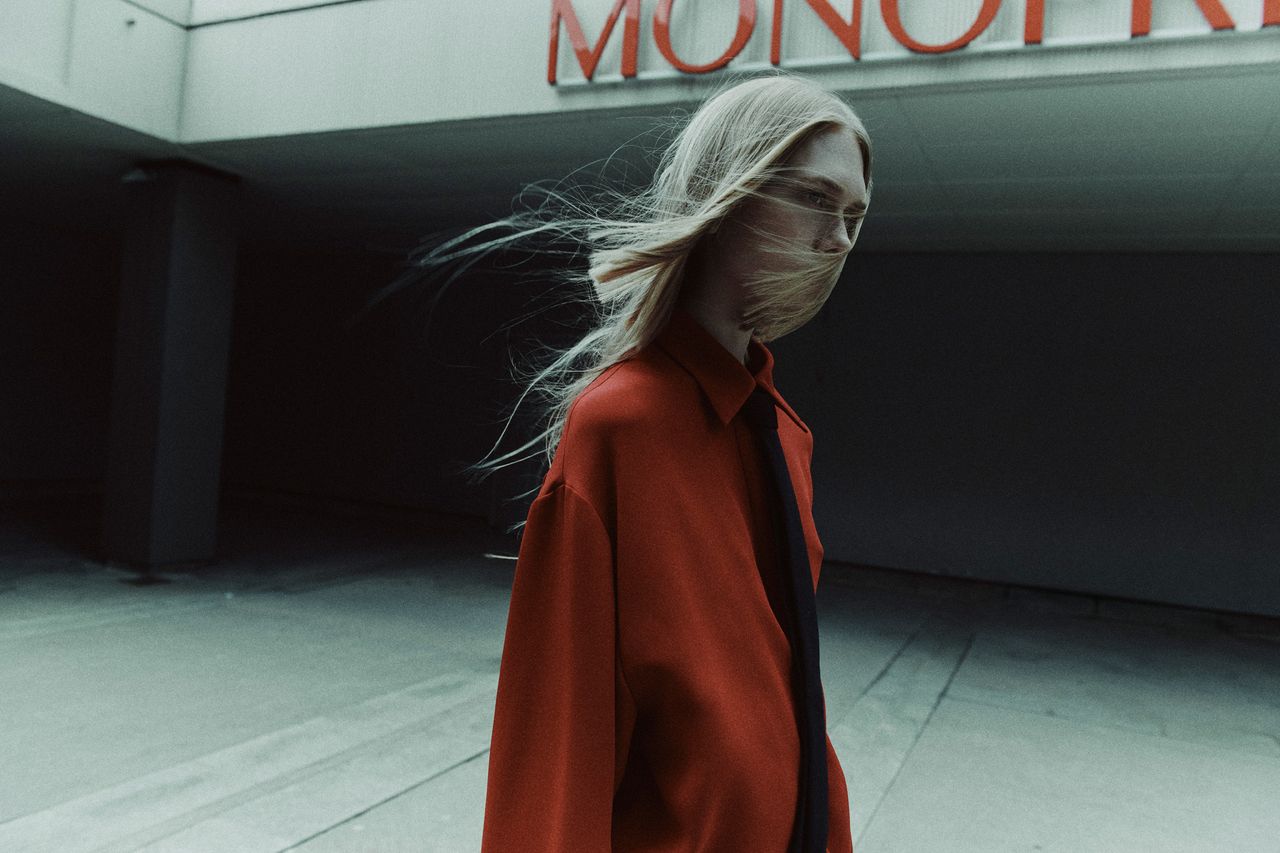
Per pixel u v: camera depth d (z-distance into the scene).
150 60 7.15
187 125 7.40
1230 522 8.70
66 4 6.57
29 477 12.98
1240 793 4.30
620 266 0.75
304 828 3.32
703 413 0.81
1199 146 5.61
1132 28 4.44
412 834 3.32
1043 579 9.32
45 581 7.66
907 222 8.35
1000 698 5.80
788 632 0.82
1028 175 6.52
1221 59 4.36
